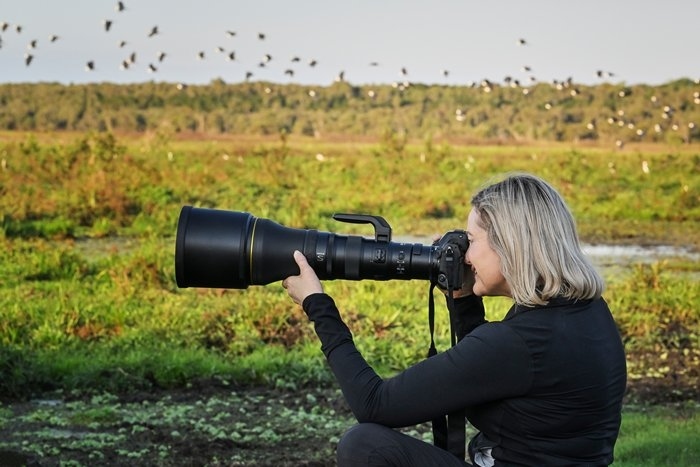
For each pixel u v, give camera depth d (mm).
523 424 4840
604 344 4852
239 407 11344
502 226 4852
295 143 38344
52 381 12234
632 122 41750
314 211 27391
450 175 32781
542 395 4785
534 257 4801
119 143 33062
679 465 8266
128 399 11766
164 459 9000
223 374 12828
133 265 18922
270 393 12219
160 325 15016
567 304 4832
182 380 12539
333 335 5203
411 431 10312
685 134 39938
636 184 32500
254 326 15172
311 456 9219
